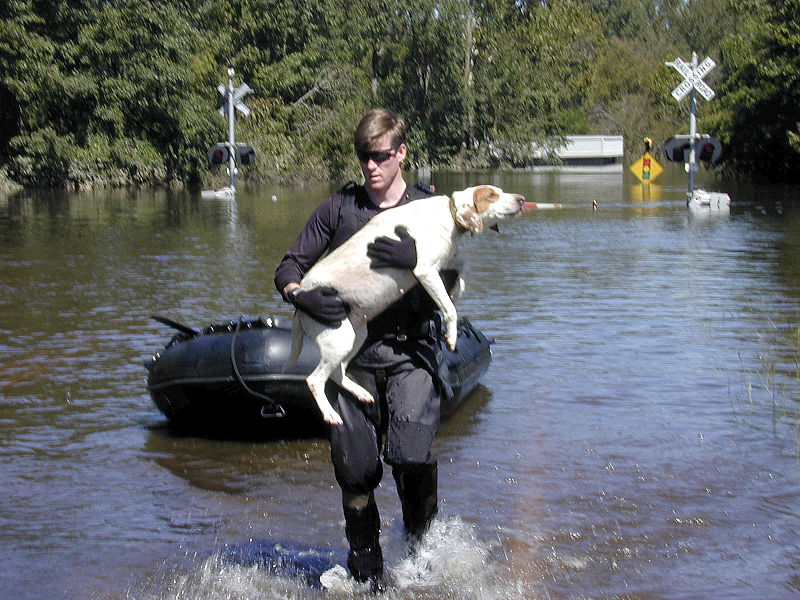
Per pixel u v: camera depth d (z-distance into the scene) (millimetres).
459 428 6375
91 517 5020
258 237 18312
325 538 4793
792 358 8094
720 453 5824
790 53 39500
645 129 73000
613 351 8430
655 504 5094
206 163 39938
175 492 5367
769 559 4465
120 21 36875
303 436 6320
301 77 44688
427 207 4152
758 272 13312
